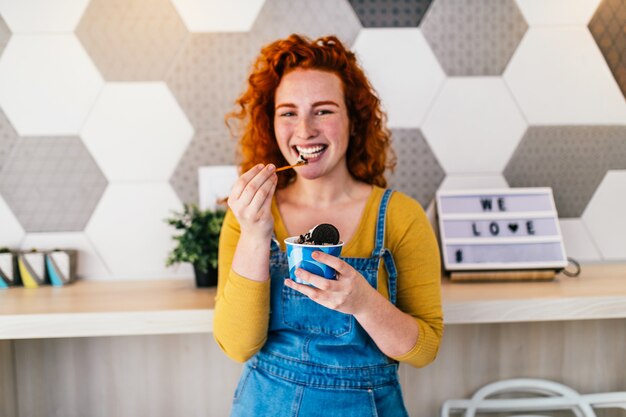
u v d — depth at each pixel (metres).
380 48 1.87
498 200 1.80
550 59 1.90
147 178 1.86
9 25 1.79
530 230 1.76
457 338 1.86
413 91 1.89
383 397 1.18
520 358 1.88
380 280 1.19
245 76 1.85
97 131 1.84
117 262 1.88
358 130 1.32
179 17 1.82
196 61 1.84
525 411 1.91
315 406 1.14
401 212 1.22
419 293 1.20
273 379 1.18
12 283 1.75
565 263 1.71
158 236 1.88
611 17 1.89
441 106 1.90
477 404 1.69
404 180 1.91
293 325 1.19
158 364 1.85
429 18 1.87
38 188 1.85
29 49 1.80
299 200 1.29
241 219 1.06
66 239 1.87
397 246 1.21
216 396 1.87
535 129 1.92
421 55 1.88
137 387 1.86
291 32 1.85
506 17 1.88
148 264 1.88
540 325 1.87
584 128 1.92
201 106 1.85
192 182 1.87
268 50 1.29
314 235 1.02
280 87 1.23
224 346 1.18
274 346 1.21
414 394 1.88
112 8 1.81
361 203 1.25
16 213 1.85
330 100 1.20
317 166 1.20
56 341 1.83
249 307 1.11
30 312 1.43
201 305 1.49
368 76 1.87
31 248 1.86
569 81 1.91
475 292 1.56
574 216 1.94
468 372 1.88
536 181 1.93
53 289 1.72
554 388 1.74
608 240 1.95
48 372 1.84
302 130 1.19
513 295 1.52
